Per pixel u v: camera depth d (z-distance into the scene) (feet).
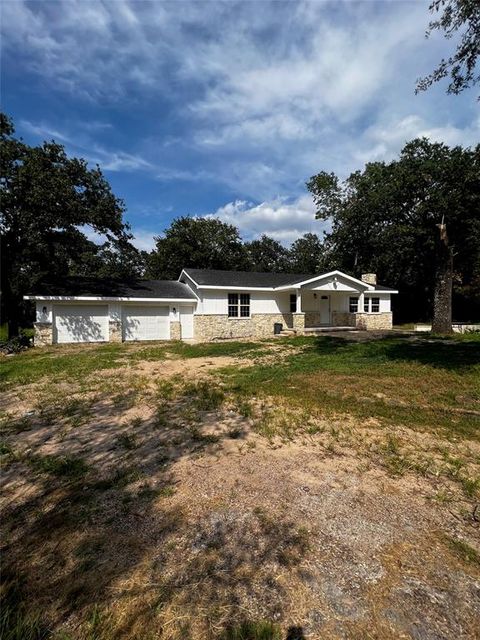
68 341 54.85
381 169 92.43
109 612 6.26
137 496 10.25
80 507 9.71
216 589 6.76
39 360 36.65
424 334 55.01
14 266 57.62
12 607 6.37
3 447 13.98
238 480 11.14
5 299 55.01
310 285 63.16
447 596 6.51
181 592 6.70
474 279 87.51
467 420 16.78
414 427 15.90
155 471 11.81
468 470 11.80
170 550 7.91
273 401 20.27
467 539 8.25
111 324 57.06
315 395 21.44
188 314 64.08
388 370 27.76
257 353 39.93
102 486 10.85
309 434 15.17
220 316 63.57
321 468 11.99
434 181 83.71
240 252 138.10
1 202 46.85
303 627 5.89
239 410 18.62
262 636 5.72
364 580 6.93
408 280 100.12
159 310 61.62
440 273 55.06
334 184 100.53
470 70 22.07
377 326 74.13
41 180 46.98
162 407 19.35
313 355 36.91
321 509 9.48
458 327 60.13
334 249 104.63
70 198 49.85
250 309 66.69
